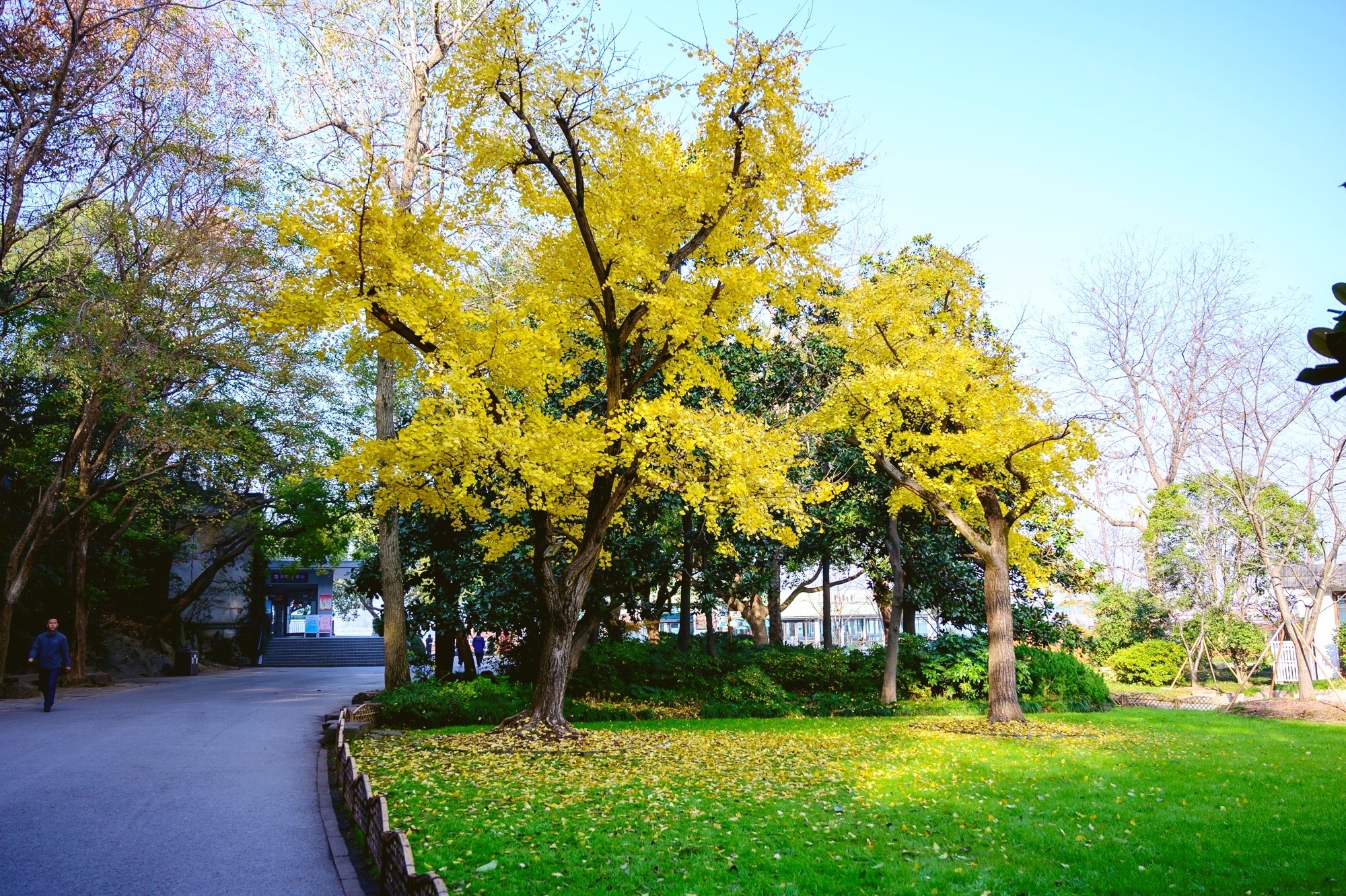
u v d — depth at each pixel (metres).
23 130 16.23
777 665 19.22
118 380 17.34
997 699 13.60
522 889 5.21
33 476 21.16
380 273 9.50
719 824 6.73
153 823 7.03
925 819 7.05
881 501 18.69
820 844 6.26
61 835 6.64
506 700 14.88
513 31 9.77
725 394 11.55
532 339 10.10
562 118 10.11
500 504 11.79
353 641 37.94
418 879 4.34
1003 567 13.80
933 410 13.88
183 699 17.89
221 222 18.45
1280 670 24.70
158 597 31.88
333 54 16.45
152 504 24.55
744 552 18.42
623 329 11.13
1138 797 7.92
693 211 10.58
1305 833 6.66
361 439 10.50
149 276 17.56
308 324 9.37
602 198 10.59
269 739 11.51
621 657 17.72
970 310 14.44
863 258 19.19
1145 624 25.66
